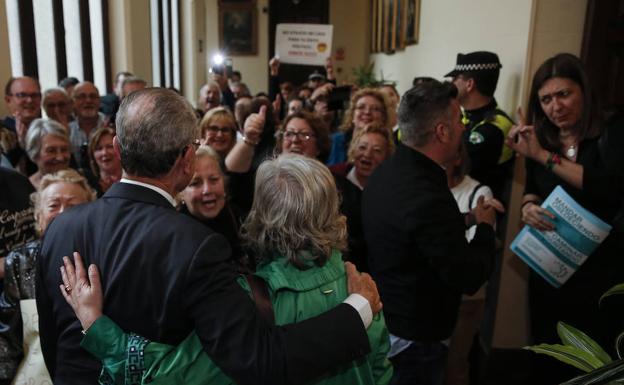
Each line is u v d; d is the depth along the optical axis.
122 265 0.83
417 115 1.41
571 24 2.26
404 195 1.39
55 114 2.95
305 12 10.23
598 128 1.77
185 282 0.80
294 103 3.64
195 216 1.62
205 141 2.40
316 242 0.99
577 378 0.71
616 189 1.69
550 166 1.77
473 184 1.95
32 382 1.21
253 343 0.79
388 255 1.47
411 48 5.45
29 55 3.46
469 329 2.06
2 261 1.61
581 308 1.83
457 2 3.69
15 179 1.79
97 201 0.93
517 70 2.48
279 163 1.06
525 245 1.87
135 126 0.86
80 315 0.84
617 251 1.76
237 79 7.07
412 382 1.52
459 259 1.35
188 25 7.61
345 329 0.88
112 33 4.74
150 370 0.80
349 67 10.25
